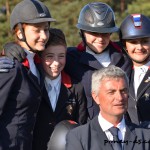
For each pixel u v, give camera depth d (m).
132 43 14.66
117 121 11.78
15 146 12.49
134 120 14.27
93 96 11.90
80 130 11.79
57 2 64.12
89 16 14.66
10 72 12.39
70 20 60.78
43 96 13.50
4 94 12.34
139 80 14.55
